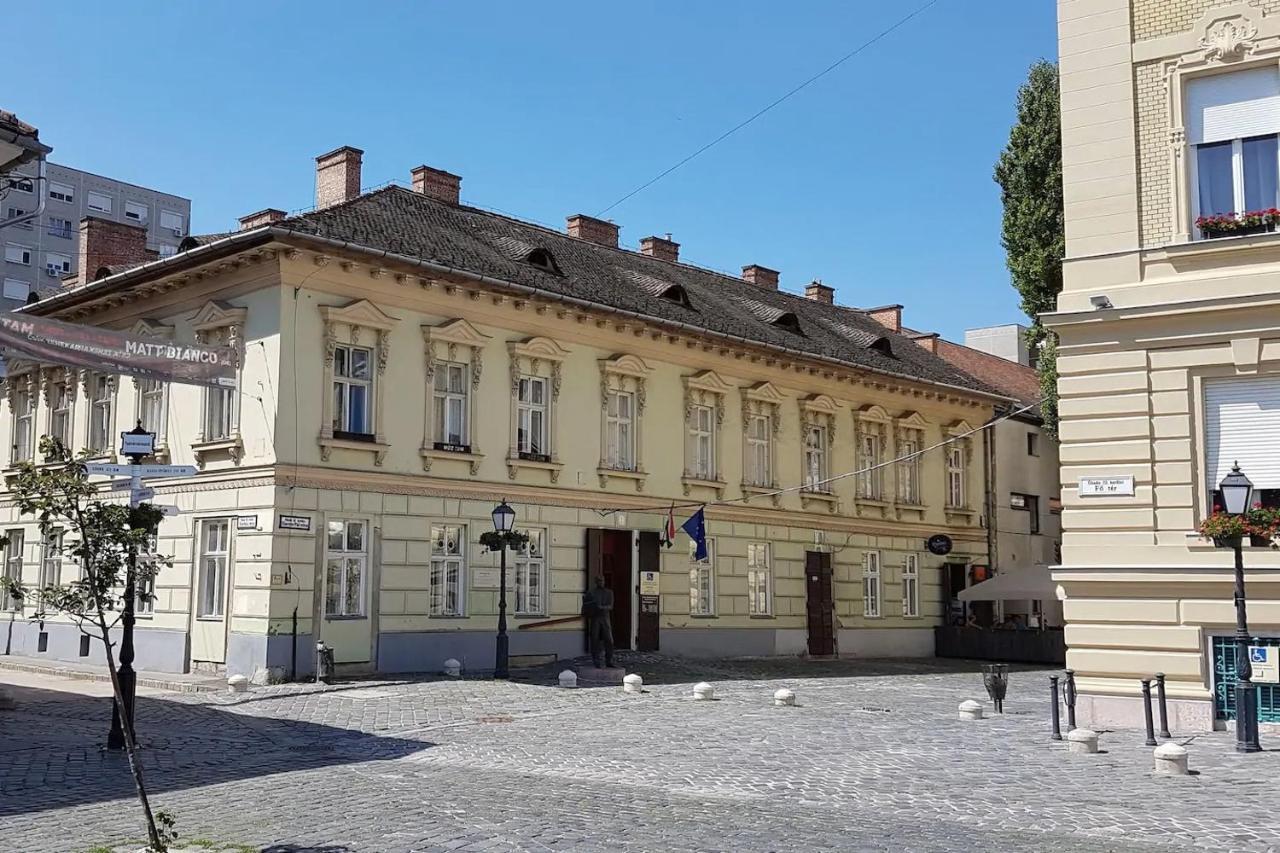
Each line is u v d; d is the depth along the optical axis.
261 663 23.17
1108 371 17.88
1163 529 17.27
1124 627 17.50
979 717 19.38
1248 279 16.89
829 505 36.75
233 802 11.34
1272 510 15.17
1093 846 9.59
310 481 24.02
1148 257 17.77
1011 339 56.72
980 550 42.88
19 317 13.05
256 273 24.52
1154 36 18.08
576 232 38.25
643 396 31.14
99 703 20.08
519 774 13.35
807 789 12.41
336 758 14.54
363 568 24.95
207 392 25.78
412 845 9.35
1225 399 17.12
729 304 37.66
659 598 31.00
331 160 31.16
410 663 25.34
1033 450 46.62
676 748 15.55
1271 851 9.43
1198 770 13.54
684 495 32.09
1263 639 16.53
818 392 36.81
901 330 49.56
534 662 27.70
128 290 27.20
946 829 10.27
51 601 9.96
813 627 35.69
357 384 25.25
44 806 11.09
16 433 32.78
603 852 9.15
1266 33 17.09
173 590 25.81
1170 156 17.73
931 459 41.22
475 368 27.19
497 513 24.80
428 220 29.66
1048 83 36.53
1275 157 17.05
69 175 87.56
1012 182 37.09
